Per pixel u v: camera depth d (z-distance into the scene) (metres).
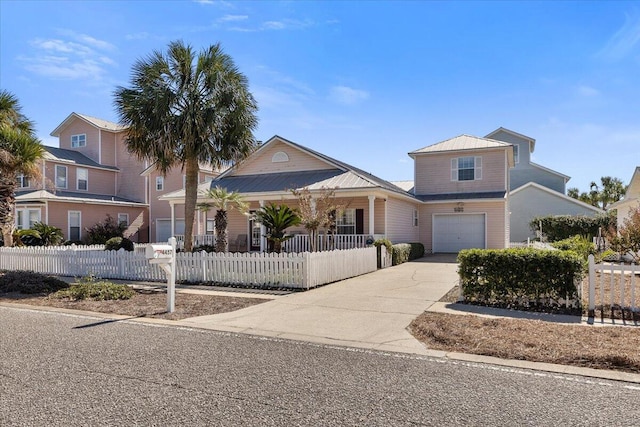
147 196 30.66
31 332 6.57
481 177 23.19
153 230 30.38
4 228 15.12
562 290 7.92
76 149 31.48
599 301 8.39
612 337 5.85
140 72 13.45
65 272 13.88
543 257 8.03
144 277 12.48
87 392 4.11
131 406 3.79
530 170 34.69
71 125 31.75
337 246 17.69
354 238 17.72
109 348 5.66
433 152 23.70
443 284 11.32
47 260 14.24
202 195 19.50
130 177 31.22
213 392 4.12
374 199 17.92
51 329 6.79
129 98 13.23
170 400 3.92
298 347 5.73
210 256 11.68
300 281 10.62
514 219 31.62
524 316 7.37
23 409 3.72
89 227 27.09
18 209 25.38
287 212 13.97
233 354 5.40
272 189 19.17
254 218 15.42
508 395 4.05
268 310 8.19
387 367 4.88
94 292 9.61
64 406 3.78
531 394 4.08
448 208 23.11
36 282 10.70
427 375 4.61
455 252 23.03
